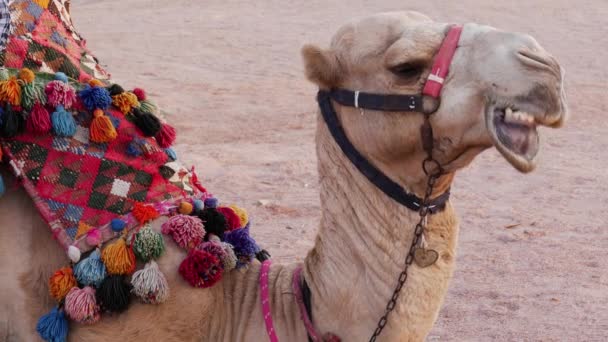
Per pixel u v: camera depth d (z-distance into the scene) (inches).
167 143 182.5
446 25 156.1
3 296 168.2
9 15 177.3
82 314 162.6
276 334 169.8
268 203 430.3
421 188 160.9
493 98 145.5
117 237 170.7
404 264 159.5
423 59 152.9
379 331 159.3
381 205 160.4
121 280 164.7
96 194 171.9
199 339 171.5
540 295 327.9
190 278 165.9
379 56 157.9
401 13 163.2
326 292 164.6
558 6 1241.4
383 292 159.6
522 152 145.4
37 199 168.2
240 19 1238.9
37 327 165.5
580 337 293.7
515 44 145.7
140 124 178.2
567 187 478.3
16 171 167.8
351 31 163.5
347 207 163.5
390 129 157.3
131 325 167.0
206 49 1033.5
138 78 856.9
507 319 307.1
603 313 313.1
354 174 162.9
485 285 336.5
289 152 553.9
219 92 792.3
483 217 421.7
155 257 166.7
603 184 485.4
